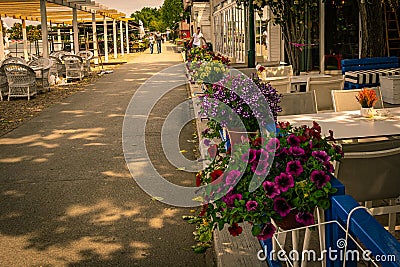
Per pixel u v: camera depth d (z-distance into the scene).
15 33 39.88
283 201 2.41
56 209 4.79
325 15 12.66
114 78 18.75
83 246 3.96
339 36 12.66
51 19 29.22
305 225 2.42
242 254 3.43
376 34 8.55
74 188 5.40
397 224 3.91
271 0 10.06
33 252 3.88
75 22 22.77
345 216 2.14
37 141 7.95
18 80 13.02
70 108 11.48
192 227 4.25
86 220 4.49
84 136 8.21
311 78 6.49
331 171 2.48
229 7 22.20
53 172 6.07
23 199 5.10
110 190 5.30
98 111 10.87
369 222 2.00
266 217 2.48
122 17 35.50
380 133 3.69
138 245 3.95
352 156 3.02
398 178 3.19
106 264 3.65
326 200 2.36
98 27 37.56
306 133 2.67
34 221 4.50
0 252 3.90
